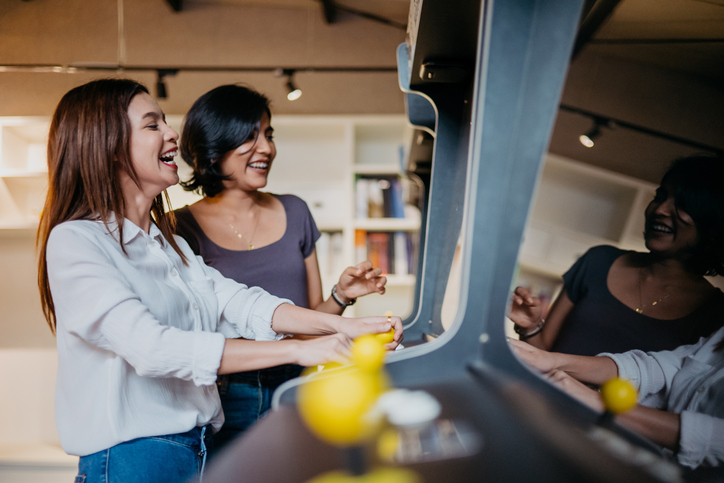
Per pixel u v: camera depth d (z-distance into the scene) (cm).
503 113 52
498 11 52
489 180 51
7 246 339
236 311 118
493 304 49
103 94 99
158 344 81
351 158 355
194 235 143
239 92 140
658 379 106
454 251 122
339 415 38
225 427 132
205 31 381
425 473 35
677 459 85
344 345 80
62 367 93
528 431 38
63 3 375
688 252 124
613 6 217
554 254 328
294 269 148
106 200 97
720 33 230
